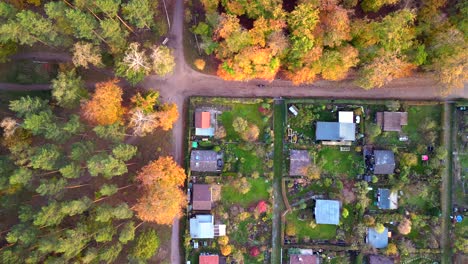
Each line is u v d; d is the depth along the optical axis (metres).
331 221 55.12
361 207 55.53
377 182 56.50
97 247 51.59
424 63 52.16
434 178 56.06
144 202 48.38
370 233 55.62
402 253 55.28
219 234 55.69
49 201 47.31
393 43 48.44
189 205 56.06
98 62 49.94
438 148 55.31
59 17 47.00
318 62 49.59
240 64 49.25
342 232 56.06
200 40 56.00
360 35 48.97
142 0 46.94
